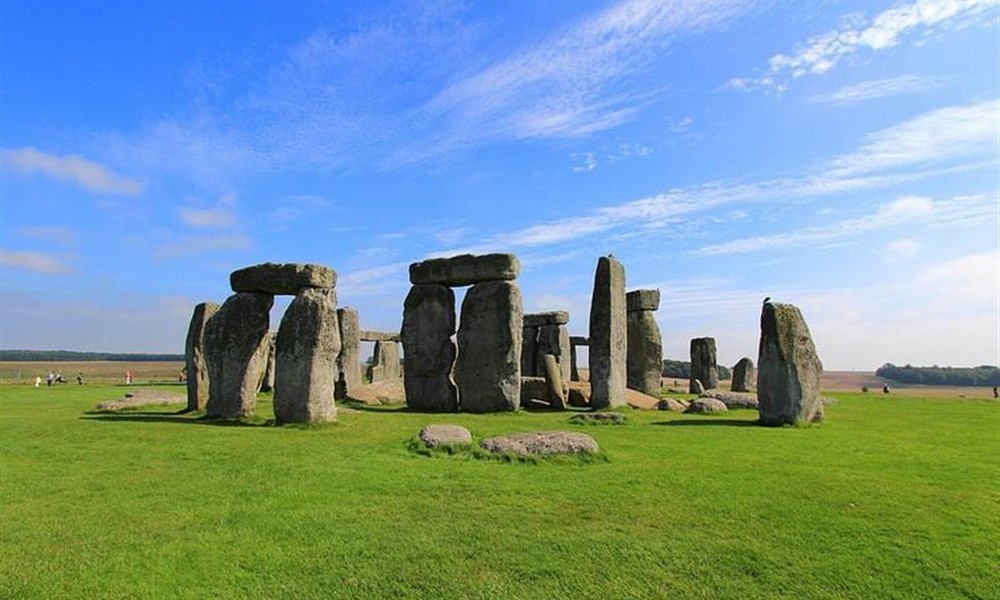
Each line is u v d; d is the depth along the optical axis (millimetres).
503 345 18078
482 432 12648
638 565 5598
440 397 18578
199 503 7254
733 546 6043
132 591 5008
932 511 7180
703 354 28781
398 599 4984
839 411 18609
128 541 6031
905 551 6008
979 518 6957
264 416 15016
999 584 5379
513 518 6777
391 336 33156
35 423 13828
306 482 8211
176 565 5492
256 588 5102
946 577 5484
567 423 14508
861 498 7645
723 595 5125
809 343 14875
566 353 28203
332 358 14328
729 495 7691
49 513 6879
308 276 14375
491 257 18516
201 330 17234
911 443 11828
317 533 6273
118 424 13703
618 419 14523
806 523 6703
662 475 8711
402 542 6047
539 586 5207
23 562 5512
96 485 8055
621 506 7219
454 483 8188
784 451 10742
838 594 5180
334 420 14148
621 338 19734
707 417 16375
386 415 16250
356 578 5285
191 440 11461
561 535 6273
